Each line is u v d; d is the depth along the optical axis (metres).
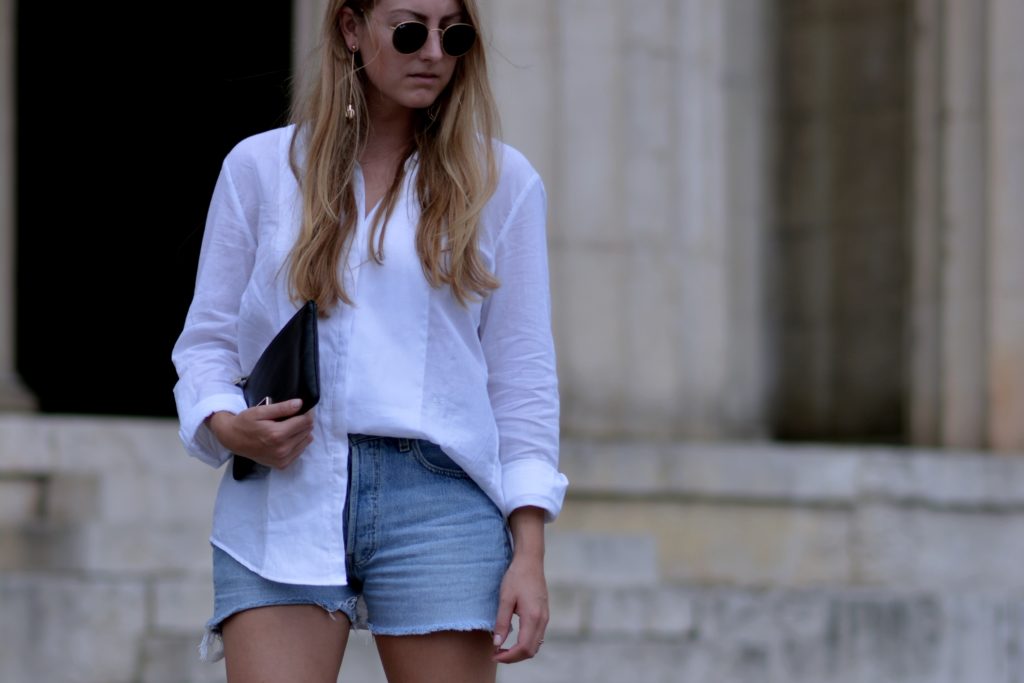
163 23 51.72
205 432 10.18
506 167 10.41
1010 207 33.41
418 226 10.02
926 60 34.91
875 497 29.06
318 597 9.88
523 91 29.02
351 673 22.19
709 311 30.86
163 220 51.78
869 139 41.44
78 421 26.78
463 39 10.05
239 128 51.50
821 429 41.78
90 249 51.34
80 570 23.34
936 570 29.31
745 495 28.52
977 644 25.80
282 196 10.21
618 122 29.50
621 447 28.08
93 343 51.31
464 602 9.91
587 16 29.39
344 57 10.27
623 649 23.64
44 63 50.75
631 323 29.58
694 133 30.59
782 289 42.31
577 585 24.61
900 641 25.39
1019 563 29.95
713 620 24.53
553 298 29.38
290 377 9.69
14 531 24.12
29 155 50.62
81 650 22.14
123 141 51.62
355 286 9.98
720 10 31.38
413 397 9.92
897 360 40.91
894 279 40.94
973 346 33.78
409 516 9.91
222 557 10.09
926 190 34.81
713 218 31.05
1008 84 33.50
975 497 29.64
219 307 10.39
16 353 50.44
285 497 9.91
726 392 31.25
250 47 51.69
